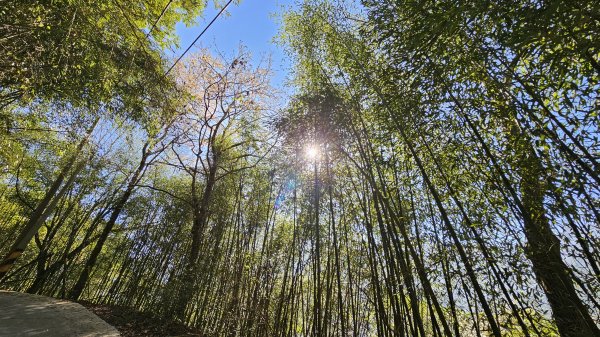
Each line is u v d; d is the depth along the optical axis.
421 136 3.10
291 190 6.11
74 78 4.14
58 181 7.76
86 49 3.89
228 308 6.64
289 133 5.24
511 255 2.32
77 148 6.45
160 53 5.44
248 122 9.15
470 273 2.36
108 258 10.41
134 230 10.05
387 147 3.61
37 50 3.35
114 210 9.54
